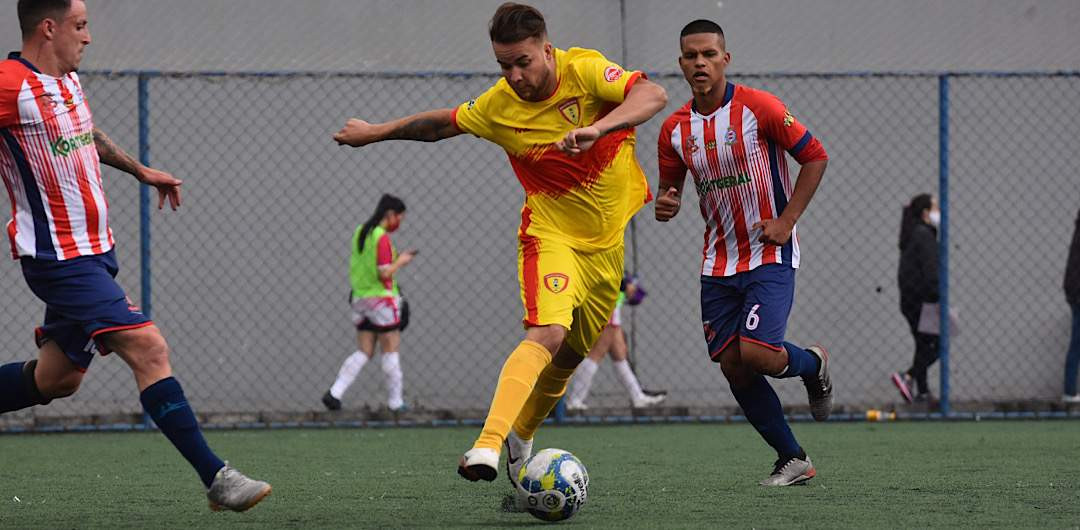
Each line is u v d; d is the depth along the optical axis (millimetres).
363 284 35000
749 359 18062
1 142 14430
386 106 37438
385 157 37625
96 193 14992
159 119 36406
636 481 20234
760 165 18250
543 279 15891
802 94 38750
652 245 38312
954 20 39250
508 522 15273
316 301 37312
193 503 17672
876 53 39031
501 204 38094
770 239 17859
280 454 25875
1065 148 39188
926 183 39062
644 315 38250
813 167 17906
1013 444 27031
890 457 24172
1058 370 39062
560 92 15883
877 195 38938
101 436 30609
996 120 39062
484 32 38000
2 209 35750
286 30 37250
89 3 36375
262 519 15758
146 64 36531
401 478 21047
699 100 18609
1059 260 39094
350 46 37500
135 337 14625
